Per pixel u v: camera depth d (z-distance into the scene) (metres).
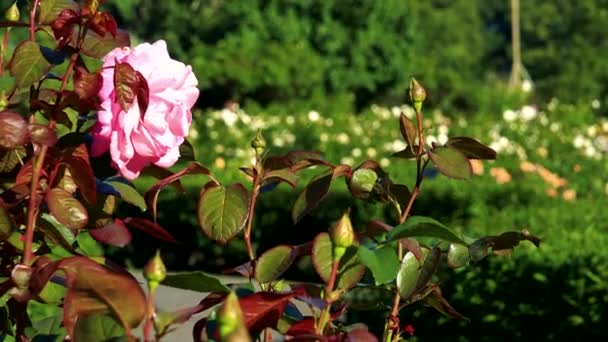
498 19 89.62
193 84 2.33
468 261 2.60
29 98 2.46
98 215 2.42
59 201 2.32
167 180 2.43
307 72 39.16
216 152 23.08
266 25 41.16
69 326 2.05
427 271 2.43
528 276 9.31
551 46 77.94
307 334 2.14
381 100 43.12
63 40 2.38
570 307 9.17
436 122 25.33
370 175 2.64
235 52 38.81
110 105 2.30
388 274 2.13
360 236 2.51
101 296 1.91
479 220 12.95
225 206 2.42
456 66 72.44
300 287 2.20
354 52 42.00
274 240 16.67
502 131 24.19
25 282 2.09
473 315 9.51
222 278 13.57
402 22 43.12
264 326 2.15
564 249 9.77
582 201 15.57
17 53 2.35
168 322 1.92
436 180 15.73
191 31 46.91
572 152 22.53
